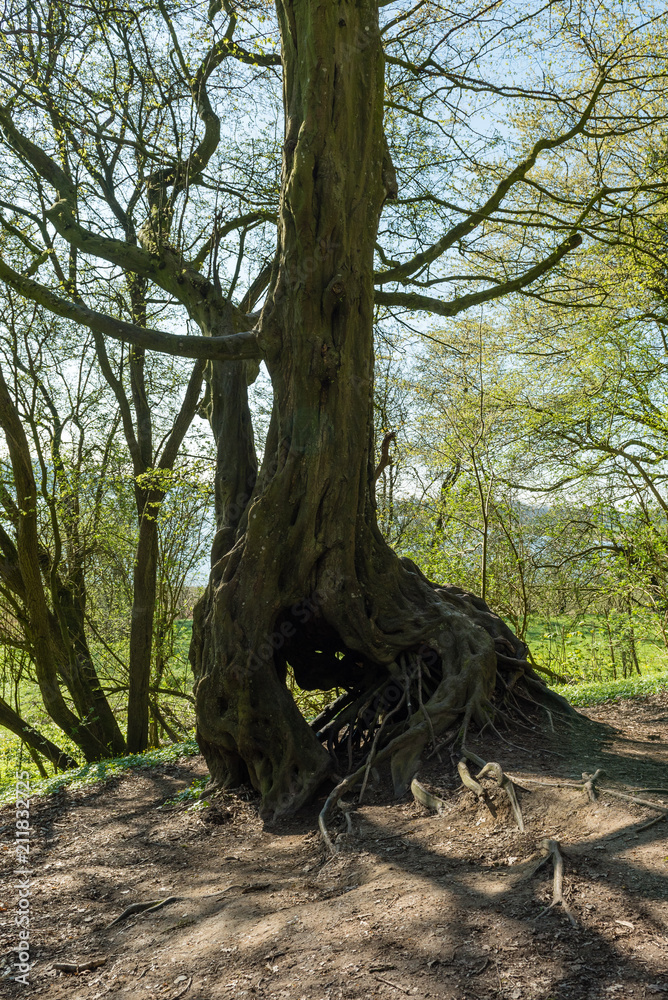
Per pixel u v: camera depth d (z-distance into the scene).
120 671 17.11
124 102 11.60
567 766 6.02
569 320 16.78
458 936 3.76
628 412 15.81
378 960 3.69
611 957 3.40
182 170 11.80
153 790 8.88
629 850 4.32
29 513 11.41
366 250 7.50
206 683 7.57
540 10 11.20
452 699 7.06
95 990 4.09
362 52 7.34
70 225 11.06
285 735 7.20
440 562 15.52
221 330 10.16
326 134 7.05
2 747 17.05
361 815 6.06
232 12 11.09
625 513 14.66
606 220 11.53
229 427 9.43
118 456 15.68
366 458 7.75
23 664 14.93
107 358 14.73
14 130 11.59
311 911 4.45
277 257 7.93
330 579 7.56
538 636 17.97
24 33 11.23
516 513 16.62
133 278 13.67
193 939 4.46
